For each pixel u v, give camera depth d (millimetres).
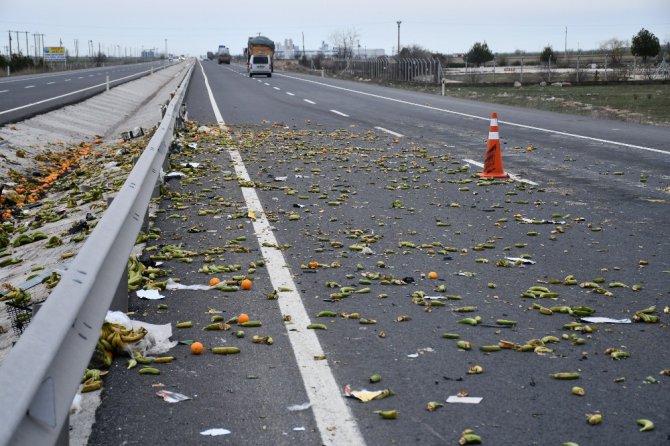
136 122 26375
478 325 5273
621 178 12219
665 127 21312
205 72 75250
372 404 3973
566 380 4289
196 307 5684
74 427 3717
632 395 4078
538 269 6785
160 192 10242
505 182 11797
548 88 45281
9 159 16969
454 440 3551
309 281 6367
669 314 5504
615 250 7477
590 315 5500
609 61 95000
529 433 3621
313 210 9484
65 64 114625
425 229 8422
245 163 13766
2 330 5910
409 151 15734
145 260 6836
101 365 4504
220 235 8078
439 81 51250
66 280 3717
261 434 3635
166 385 4238
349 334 5094
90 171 15703
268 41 78000
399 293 6051
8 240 9930
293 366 4512
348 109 28344
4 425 2293
